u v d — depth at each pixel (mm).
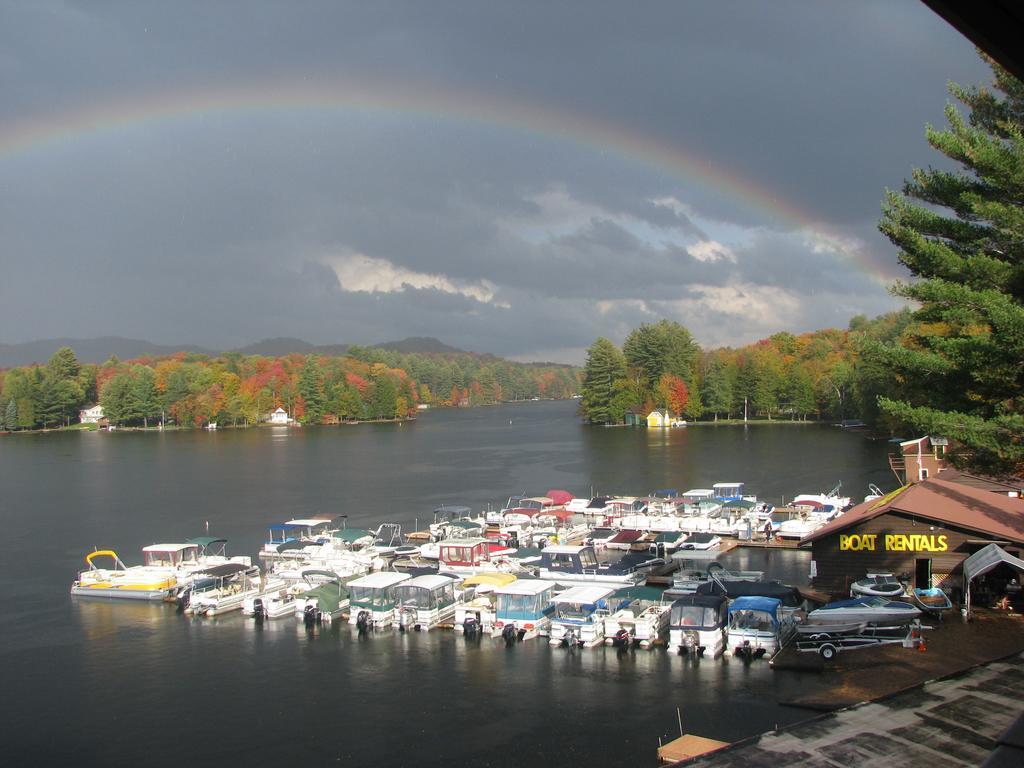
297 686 44469
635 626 47969
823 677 40000
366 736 38125
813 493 106875
